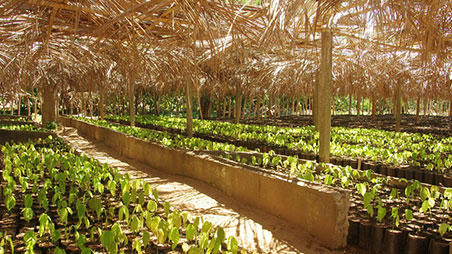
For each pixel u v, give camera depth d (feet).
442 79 37.55
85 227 11.85
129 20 12.96
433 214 13.62
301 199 14.06
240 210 16.52
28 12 13.98
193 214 15.93
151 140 29.91
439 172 21.18
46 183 14.44
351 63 38.73
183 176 23.62
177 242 9.72
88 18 14.82
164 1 10.64
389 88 56.90
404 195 16.15
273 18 10.64
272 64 42.27
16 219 12.24
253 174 16.99
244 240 13.03
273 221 14.98
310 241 13.08
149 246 10.62
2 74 28.96
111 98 73.00
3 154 24.25
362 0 12.06
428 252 11.34
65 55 25.46
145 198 15.37
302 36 20.76
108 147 38.47
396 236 11.76
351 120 78.02
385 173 22.65
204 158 21.52
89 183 15.89
